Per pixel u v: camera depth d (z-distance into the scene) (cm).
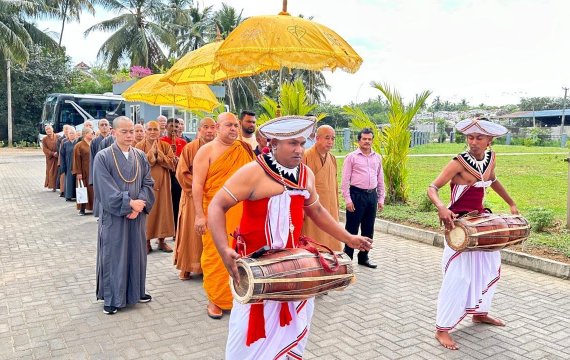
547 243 751
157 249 790
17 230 905
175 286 607
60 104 2730
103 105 2831
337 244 591
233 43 421
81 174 1086
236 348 305
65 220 1009
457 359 423
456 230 432
